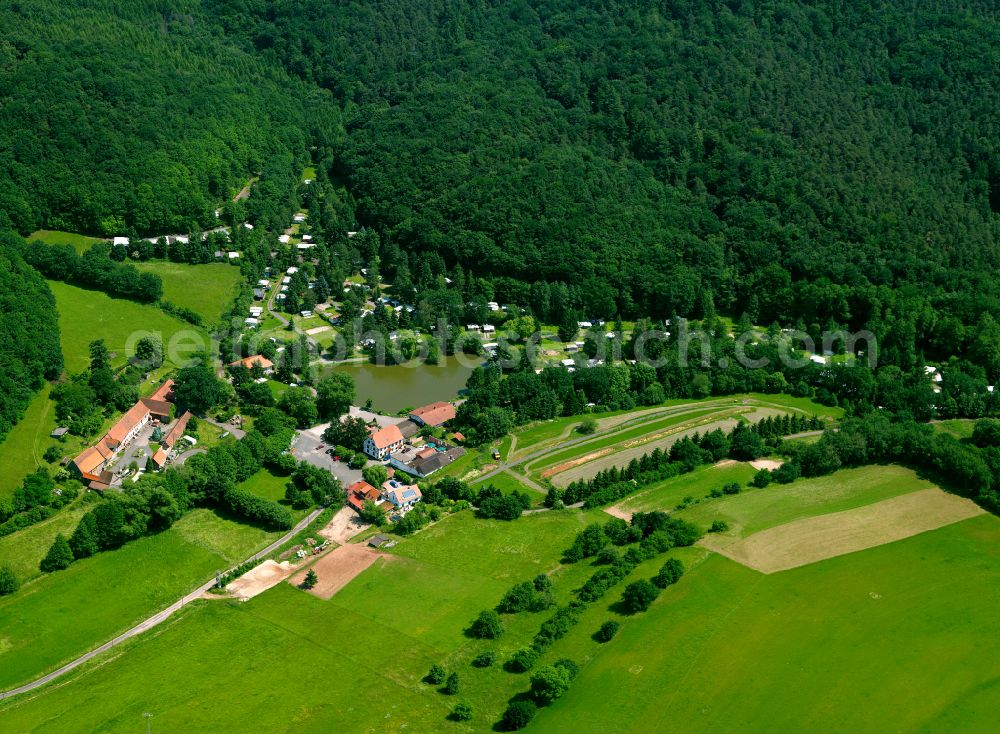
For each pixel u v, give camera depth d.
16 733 158.62
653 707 166.75
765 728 163.25
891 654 182.12
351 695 168.62
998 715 167.88
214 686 170.62
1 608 190.00
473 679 173.00
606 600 195.38
